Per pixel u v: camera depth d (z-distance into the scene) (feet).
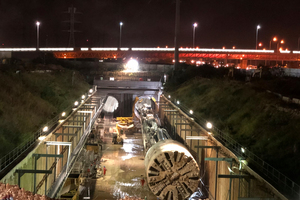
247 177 73.97
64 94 185.06
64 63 341.00
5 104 113.29
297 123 84.94
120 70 347.77
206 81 203.00
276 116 96.27
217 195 94.73
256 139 93.66
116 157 150.10
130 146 171.32
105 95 254.27
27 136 100.07
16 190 54.24
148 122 114.93
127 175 125.80
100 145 163.32
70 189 99.91
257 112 108.88
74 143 139.95
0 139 88.74
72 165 96.27
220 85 171.01
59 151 113.91
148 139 99.50
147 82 268.82
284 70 169.89
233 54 513.04
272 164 76.23
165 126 200.85
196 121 131.95
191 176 66.69
